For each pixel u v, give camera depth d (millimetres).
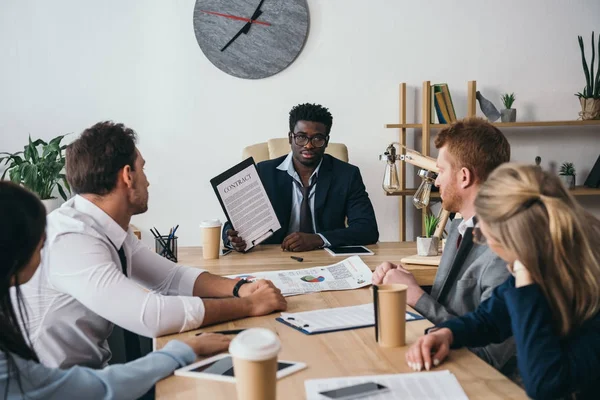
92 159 1526
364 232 2635
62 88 3617
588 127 3980
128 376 1112
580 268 1021
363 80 3797
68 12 3582
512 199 1043
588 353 1013
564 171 3836
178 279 1800
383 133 3842
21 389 989
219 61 3686
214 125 3740
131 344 2035
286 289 1807
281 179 2840
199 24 3658
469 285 1604
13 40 3562
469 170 1669
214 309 1485
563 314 1025
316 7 3725
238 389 929
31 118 3613
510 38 3873
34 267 1037
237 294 1691
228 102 3736
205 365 1199
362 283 1861
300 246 2451
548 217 1023
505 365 1433
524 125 3656
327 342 1327
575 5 3895
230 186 2420
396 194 3674
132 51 3645
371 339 1342
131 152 1575
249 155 3240
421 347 1191
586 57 3945
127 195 1584
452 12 3812
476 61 3863
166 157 3732
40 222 1000
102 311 1423
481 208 1085
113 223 1564
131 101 3672
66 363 1475
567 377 999
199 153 3748
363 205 2803
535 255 1027
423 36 3809
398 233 3926
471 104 3707
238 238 2416
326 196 2811
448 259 1793
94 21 3604
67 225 1479
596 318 1042
